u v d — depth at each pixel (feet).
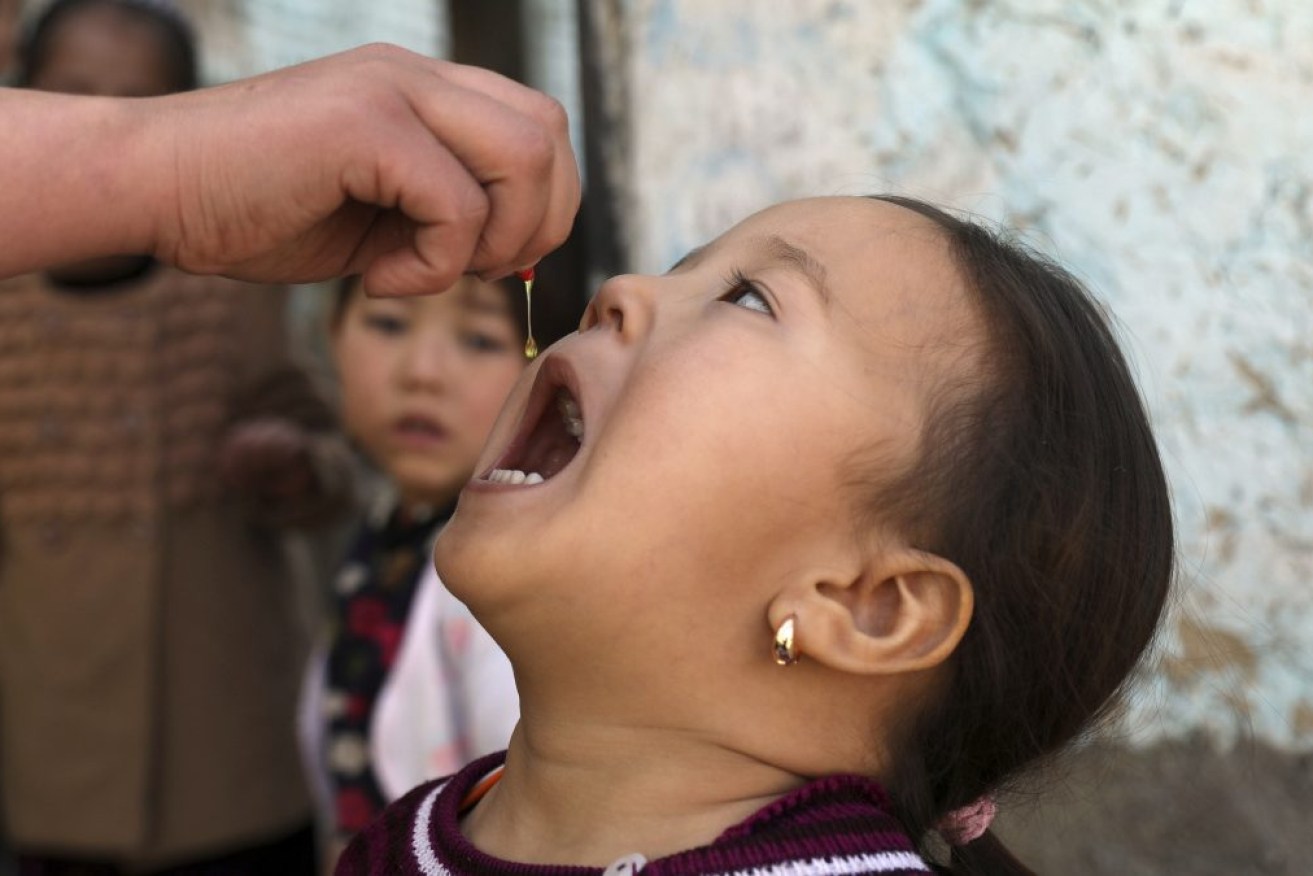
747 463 3.83
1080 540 4.11
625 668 3.89
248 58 15.72
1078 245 6.17
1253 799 5.80
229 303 8.82
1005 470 4.00
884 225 4.23
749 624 3.89
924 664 3.85
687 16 6.95
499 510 3.92
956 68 6.40
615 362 4.07
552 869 3.70
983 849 4.67
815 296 4.02
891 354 3.99
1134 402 4.39
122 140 3.79
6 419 8.48
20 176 3.71
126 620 8.50
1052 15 6.21
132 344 8.54
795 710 3.94
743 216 6.88
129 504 8.53
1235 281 5.90
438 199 3.80
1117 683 4.31
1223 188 5.91
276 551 9.18
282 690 9.02
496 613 3.91
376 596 6.91
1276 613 5.84
